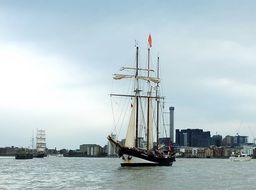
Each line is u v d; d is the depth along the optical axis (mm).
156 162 160500
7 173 147125
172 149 187625
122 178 111625
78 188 87250
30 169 180000
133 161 154250
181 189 85438
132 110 165500
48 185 94812
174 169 161250
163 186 91500
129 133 161375
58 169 179250
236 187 91125
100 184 96000
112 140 155000
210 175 136750
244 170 183375
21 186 92688
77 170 166250
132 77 173375
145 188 87062
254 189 86938
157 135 183125
